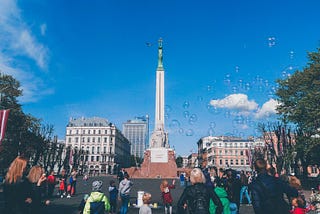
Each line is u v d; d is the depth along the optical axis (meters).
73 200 23.08
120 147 168.75
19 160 6.71
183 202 6.23
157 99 77.19
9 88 51.56
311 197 13.05
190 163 195.25
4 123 25.14
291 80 41.56
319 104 36.34
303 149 38.38
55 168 110.38
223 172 12.13
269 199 6.14
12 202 6.39
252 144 82.62
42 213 16.23
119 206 19.77
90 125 151.00
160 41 80.88
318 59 38.72
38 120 55.84
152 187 39.81
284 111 41.16
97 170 145.38
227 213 8.31
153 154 73.06
